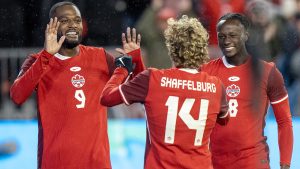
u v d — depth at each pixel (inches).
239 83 754.2
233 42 744.3
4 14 1279.5
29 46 1277.1
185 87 669.9
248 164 745.6
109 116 1213.1
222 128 749.3
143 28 1251.2
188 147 668.1
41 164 751.7
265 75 749.9
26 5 1279.5
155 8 1259.2
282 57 1270.9
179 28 669.9
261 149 749.3
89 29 1300.4
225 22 747.4
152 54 1246.3
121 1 1312.7
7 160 1075.9
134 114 1223.5
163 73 673.6
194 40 666.8
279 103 756.6
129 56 708.7
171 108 666.8
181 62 674.2
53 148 746.8
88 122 749.3
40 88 749.9
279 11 1314.0
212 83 679.7
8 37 1279.5
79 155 745.6
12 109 1241.4
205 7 1268.5
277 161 1083.3
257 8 1205.1
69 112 746.8
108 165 754.2
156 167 669.9
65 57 754.2
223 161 753.6
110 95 677.9
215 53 1231.5
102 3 1301.7
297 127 1098.7
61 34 743.7
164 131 668.1
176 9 1258.6
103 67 761.6
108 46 1304.1
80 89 750.5
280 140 760.3
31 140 1083.9
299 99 1269.7
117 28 1306.6
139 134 1103.0
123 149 1095.0
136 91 671.1
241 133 746.2
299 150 1088.2
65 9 746.8
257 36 1173.1
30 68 725.9
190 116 667.4
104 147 754.2
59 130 746.8
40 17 1277.1
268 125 1093.8
